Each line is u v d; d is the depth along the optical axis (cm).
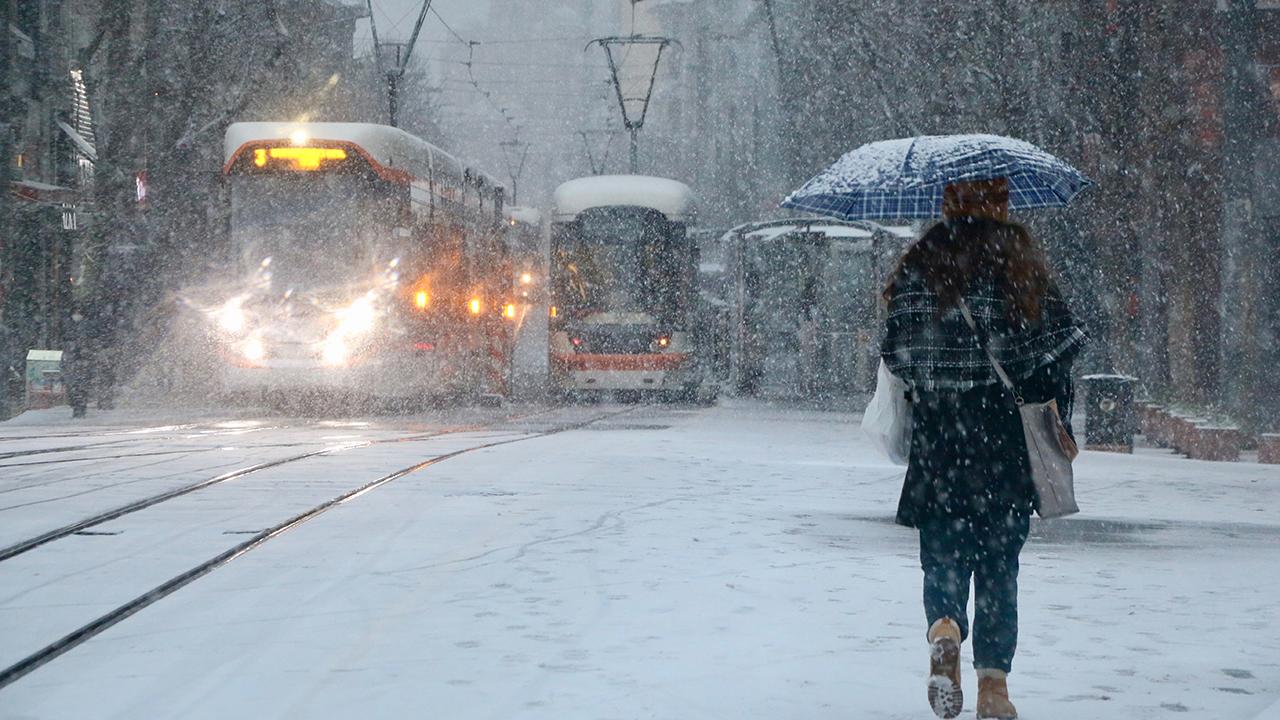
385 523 1923
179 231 6144
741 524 1977
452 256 5472
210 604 1312
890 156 1331
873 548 1747
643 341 6106
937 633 885
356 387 4706
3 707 924
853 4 6488
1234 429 4044
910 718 915
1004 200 1001
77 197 6250
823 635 1190
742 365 7344
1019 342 958
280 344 4706
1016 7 5741
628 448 3469
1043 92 5741
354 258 4703
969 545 942
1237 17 5369
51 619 1227
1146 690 1012
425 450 3262
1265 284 5269
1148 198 5772
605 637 1168
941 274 970
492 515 2022
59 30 7056
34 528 1831
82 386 4919
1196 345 5519
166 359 6119
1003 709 918
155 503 2153
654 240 6166
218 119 6419
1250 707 961
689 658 1090
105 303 5434
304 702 938
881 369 1050
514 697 954
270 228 4725
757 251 7362
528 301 7694
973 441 953
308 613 1268
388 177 4762
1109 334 5969
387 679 1008
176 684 991
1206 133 5544
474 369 5906
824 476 2814
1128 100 5794
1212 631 1244
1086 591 1465
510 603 1323
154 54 6116
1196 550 1819
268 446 3375
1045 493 959
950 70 5894
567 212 6209
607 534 1831
